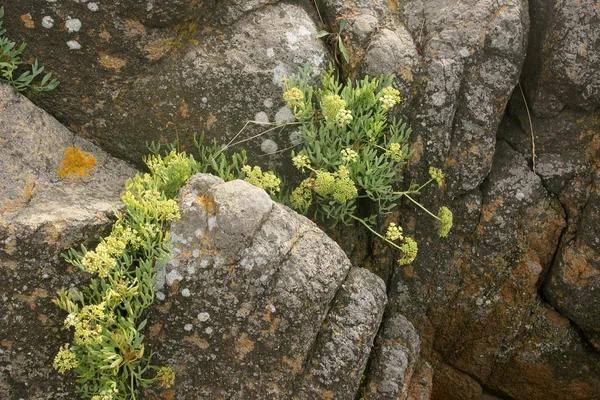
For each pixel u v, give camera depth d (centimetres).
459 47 339
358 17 347
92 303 289
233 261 288
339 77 352
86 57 311
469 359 405
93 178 317
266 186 324
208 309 290
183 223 293
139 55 315
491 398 423
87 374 282
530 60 361
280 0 341
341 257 305
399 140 340
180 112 329
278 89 331
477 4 340
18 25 302
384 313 374
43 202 294
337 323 303
